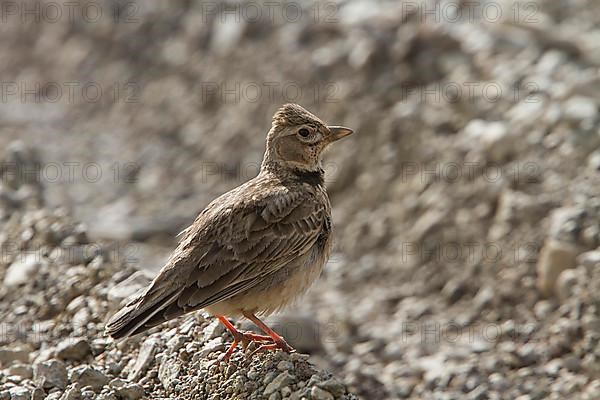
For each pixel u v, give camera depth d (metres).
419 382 13.67
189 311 9.12
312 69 19.52
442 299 15.58
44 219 13.49
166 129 21.47
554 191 15.48
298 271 9.81
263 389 9.08
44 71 24.88
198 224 9.67
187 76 21.97
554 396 12.80
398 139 17.67
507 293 14.82
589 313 13.55
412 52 18.56
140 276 11.62
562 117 16.23
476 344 14.15
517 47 18.09
